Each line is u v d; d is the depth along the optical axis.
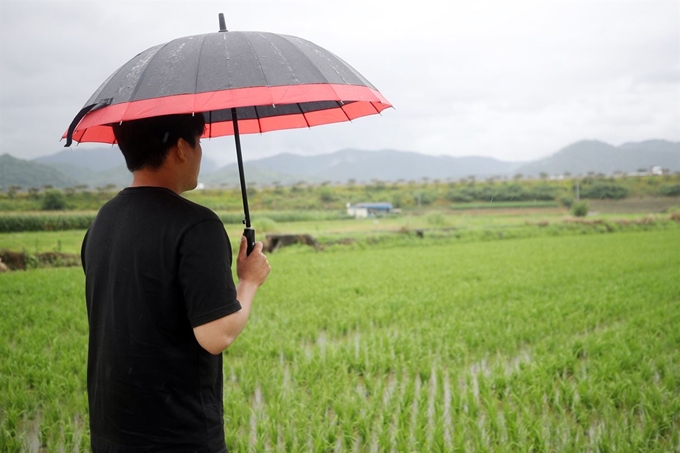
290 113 3.08
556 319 9.31
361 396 5.76
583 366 6.84
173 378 2.01
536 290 12.70
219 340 1.96
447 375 6.91
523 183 61.22
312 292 12.68
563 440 4.87
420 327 9.07
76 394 6.02
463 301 11.45
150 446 1.99
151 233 2.00
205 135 3.16
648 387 5.76
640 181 56.53
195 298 1.95
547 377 6.18
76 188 40.91
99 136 2.62
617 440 4.68
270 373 6.52
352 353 7.30
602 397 5.62
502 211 54.56
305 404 5.57
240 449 4.61
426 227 36.22
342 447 4.86
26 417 5.43
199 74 2.00
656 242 25.80
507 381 6.16
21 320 9.77
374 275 15.82
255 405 5.96
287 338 8.45
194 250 1.96
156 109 1.91
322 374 6.60
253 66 2.04
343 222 43.34
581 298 11.41
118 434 2.02
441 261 19.47
